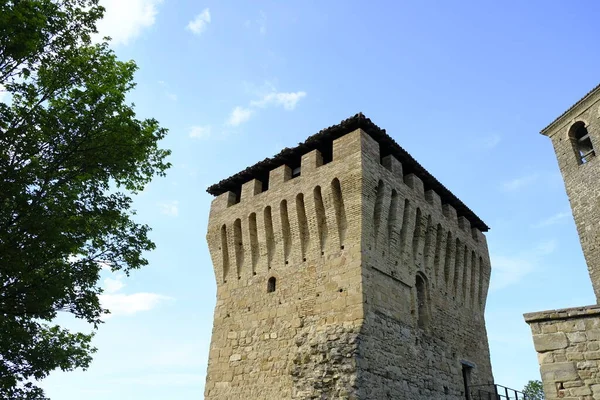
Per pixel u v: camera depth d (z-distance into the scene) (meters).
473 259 35.09
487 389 31.34
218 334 29.58
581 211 35.78
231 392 26.86
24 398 15.55
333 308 24.39
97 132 16.81
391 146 29.45
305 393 23.12
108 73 17.95
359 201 25.52
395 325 24.98
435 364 27.11
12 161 15.34
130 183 19.09
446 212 33.72
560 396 12.34
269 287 28.41
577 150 38.28
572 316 13.06
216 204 33.75
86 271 16.88
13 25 14.42
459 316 31.64
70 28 17.59
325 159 31.38
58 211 15.56
